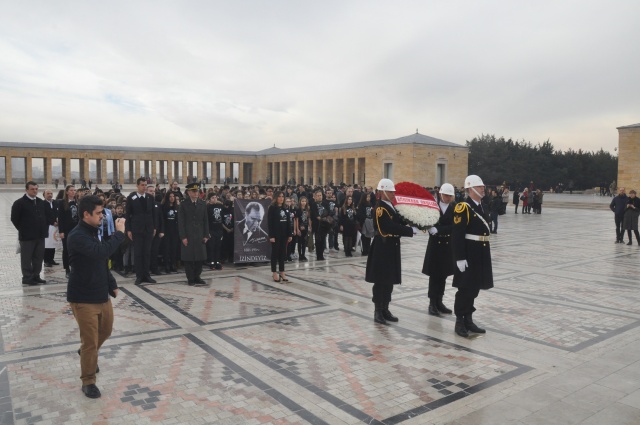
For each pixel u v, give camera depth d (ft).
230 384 20.04
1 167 279.49
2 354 23.44
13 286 38.68
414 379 20.63
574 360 22.91
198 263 40.32
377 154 220.23
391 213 28.84
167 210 45.80
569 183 309.01
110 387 19.75
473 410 17.83
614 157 341.62
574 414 17.53
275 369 21.66
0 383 20.15
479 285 26.58
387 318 29.45
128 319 29.37
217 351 23.93
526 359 23.04
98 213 19.11
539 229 91.35
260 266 49.57
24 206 38.58
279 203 40.88
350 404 18.29
